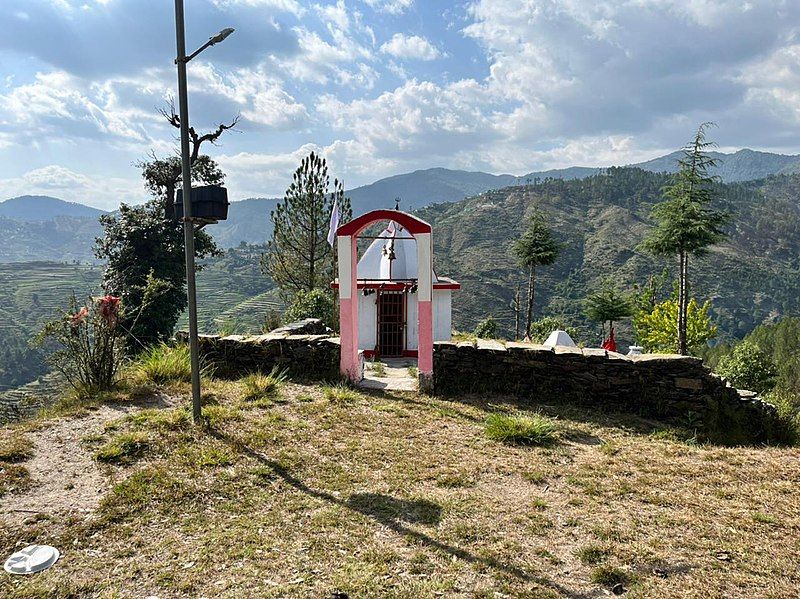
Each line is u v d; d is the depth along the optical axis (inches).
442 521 177.3
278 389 331.6
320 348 382.3
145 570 145.6
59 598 132.7
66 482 191.9
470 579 144.3
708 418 308.3
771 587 139.6
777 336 2169.0
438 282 555.2
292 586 139.2
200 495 188.7
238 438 241.6
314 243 823.7
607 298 1346.0
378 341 542.0
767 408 312.8
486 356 355.3
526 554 157.5
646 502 193.8
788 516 180.5
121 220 1026.1
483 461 232.8
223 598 134.3
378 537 166.2
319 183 819.4
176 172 1096.8
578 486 208.7
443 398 337.7
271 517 177.2
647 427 299.0
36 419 257.4
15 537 157.3
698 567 149.5
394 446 248.2
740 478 216.4
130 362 353.4
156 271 1007.0
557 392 340.2
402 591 137.6
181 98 241.8
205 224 253.0
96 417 256.4
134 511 175.3
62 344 302.5
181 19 238.5
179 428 245.8
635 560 153.4
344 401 316.8
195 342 254.5
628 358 327.0
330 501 190.5
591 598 136.7
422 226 350.6
